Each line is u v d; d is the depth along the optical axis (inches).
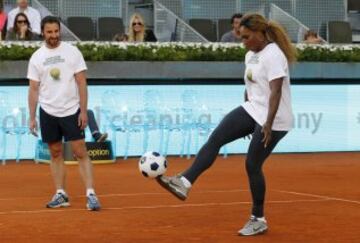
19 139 1288.1
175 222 660.7
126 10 1694.1
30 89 737.6
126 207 750.5
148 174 580.7
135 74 1363.2
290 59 597.9
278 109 589.3
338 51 1469.0
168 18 1605.6
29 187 940.6
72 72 729.0
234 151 1381.6
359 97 1444.4
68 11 1642.5
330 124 1428.4
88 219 675.4
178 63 1380.4
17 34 1398.9
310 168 1190.3
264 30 591.8
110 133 1321.4
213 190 898.1
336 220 674.8
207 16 1758.1
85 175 735.1
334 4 1818.4
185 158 1346.0
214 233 609.9
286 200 807.7
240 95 1387.8
